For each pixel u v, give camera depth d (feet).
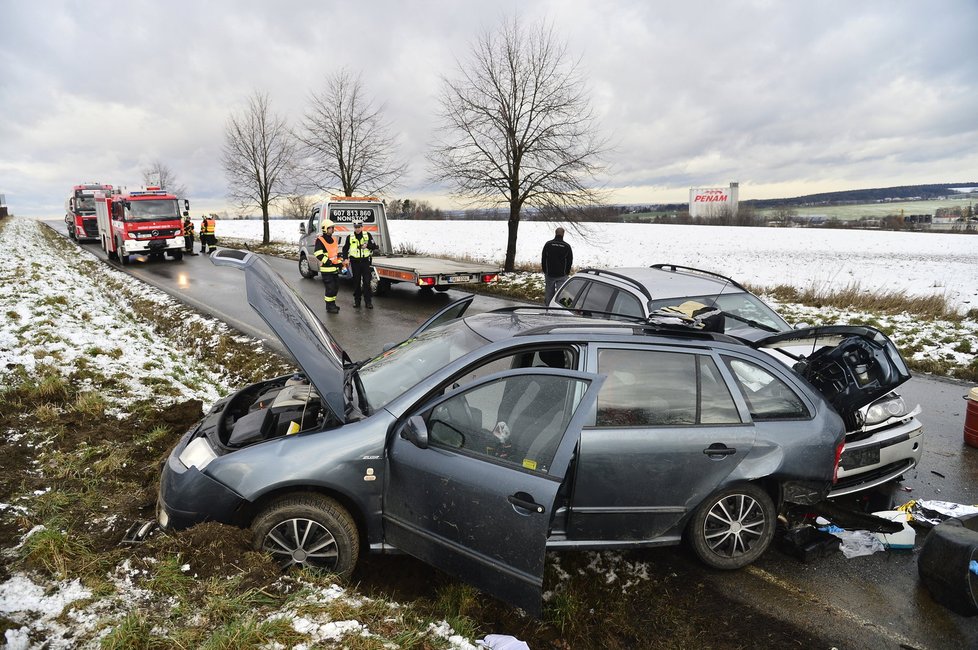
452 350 13.08
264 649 8.65
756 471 12.46
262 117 107.24
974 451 20.06
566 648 10.69
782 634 11.21
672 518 12.23
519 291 55.16
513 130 60.08
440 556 11.02
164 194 80.18
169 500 11.50
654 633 11.17
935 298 44.96
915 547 14.25
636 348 12.38
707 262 107.96
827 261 110.22
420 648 9.27
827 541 13.75
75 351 24.95
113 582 10.26
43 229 180.45
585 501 11.69
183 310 42.45
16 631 8.95
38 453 15.90
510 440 10.84
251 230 205.46
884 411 15.56
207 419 13.70
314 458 11.14
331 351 13.74
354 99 84.38
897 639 11.16
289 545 11.30
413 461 11.06
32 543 11.20
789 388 13.26
